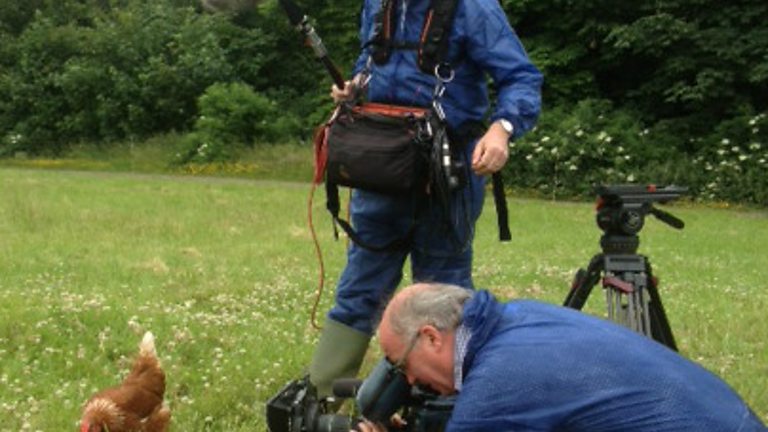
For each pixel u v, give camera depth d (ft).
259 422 21.15
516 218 68.28
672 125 98.84
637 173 92.02
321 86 122.62
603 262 17.29
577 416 12.22
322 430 14.05
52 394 22.49
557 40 107.45
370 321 19.53
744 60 94.94
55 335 27.20
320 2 124.67
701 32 96.48
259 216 62.75
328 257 45.62
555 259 47.70
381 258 19.30
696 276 43.60
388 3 18.43
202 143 108.78
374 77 18.51
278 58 128.16
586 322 13.01
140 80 121.19
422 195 18.34
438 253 18.89
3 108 127.65
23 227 53.42
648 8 100.94
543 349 12.49
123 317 29.68
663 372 12.57
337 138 18.03
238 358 25.70
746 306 36.17
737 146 91.61
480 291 13.21
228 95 110.83
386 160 17.61
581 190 91.76
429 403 13.75
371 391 13.73
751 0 96.37
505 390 12.29
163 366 24.52
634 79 107.65
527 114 17.76
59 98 125.18
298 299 34.63
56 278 37.50
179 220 58.95
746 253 52.85
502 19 18.21
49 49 128.98
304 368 24.17
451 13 18.02
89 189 79.46
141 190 80.23
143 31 126.41
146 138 120.06
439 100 18.03
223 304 33.22
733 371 26.35
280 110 117.91
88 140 123.75
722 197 88.84
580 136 92.63
